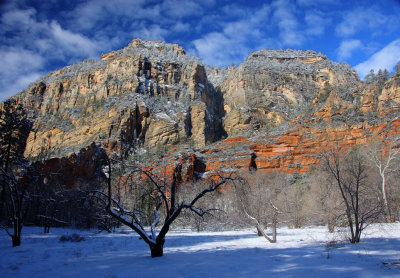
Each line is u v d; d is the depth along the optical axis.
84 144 86.19
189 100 136.50
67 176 72.88
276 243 20.31
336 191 31.02
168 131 114.50
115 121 110.06
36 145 121.44
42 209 37.12
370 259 11.33
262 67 161.75
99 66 153.50
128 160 90.75
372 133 83.38
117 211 14.23
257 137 106.19
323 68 167.12
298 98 147.75
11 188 19.78
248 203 24.12
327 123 94.50
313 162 87.75
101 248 18.33
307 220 43.25
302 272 9.39
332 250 14.64
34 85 157.12
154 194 16.48
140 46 183.38
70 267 11.59
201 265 11.36
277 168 91.25
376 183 38.88
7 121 51.72
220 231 38.94
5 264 12.24
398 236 20.23
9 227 35.12
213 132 132.88
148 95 128.88
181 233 35.34
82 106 135.88
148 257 14.03
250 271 9.92
